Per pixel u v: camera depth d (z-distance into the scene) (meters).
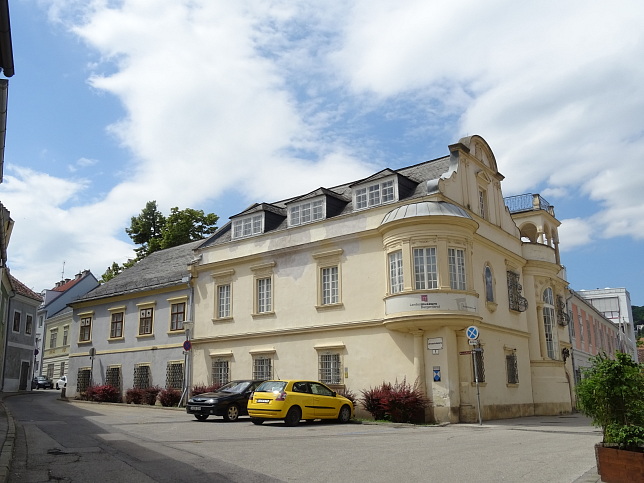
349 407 20.25
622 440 8.21
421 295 21.17
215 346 28.89
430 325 21.16
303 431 16.55
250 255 28.11
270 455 11.30
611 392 8.58
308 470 9.64
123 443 12.88
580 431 17.08
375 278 23.42
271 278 27.22
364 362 23.16
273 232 27.50
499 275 26.22
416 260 21.80
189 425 18.14
